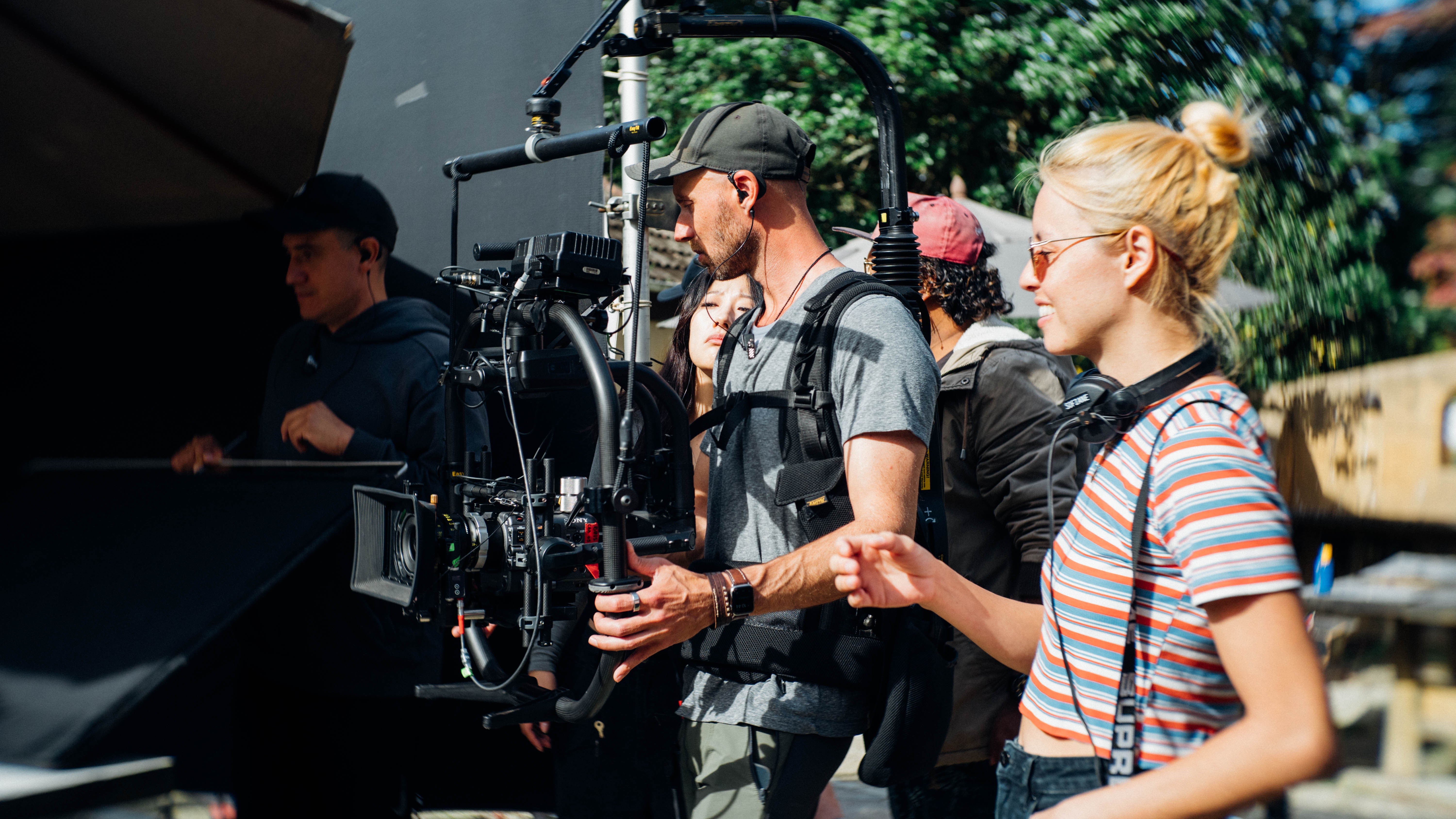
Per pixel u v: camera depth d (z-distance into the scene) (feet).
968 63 22.11
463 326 5.59
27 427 5.87
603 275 4.89
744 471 5.60
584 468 7.79
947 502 6.79
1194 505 3.34
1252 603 3.20
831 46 6.12
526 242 5.08
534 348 5.15
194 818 6.44
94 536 6.01
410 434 7.07
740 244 5.71
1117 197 3.75
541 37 7.30
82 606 5.82
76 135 5.49
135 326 6.10
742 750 5.45
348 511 6.68
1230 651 3.24
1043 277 3.98
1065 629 3.82
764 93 23.75
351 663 6.98
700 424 5.80
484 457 5.56
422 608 5.21
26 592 5.76
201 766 6.55
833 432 5.29
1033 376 6.67
